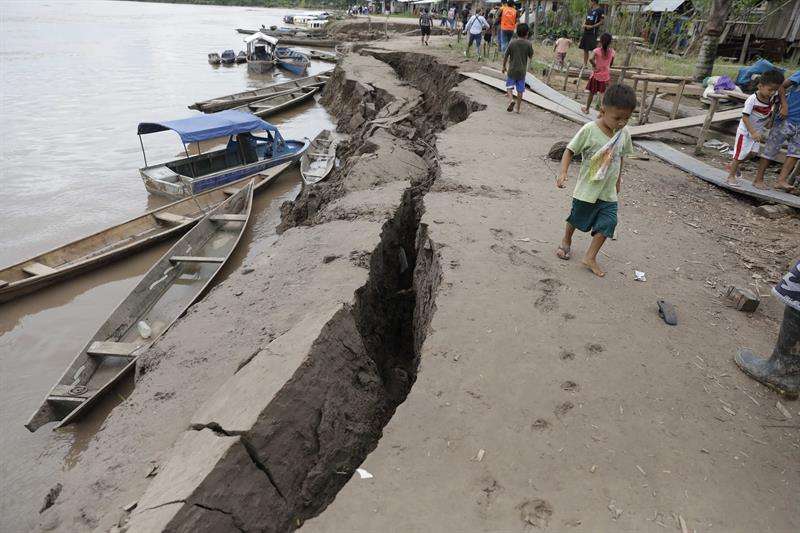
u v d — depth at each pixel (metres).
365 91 21.38
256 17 88.25
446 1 52.34
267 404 3.62
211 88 28.78
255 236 11.90
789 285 3.86
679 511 3.11
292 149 17.11
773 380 4.12
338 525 3.00
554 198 8.12
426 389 4.08
